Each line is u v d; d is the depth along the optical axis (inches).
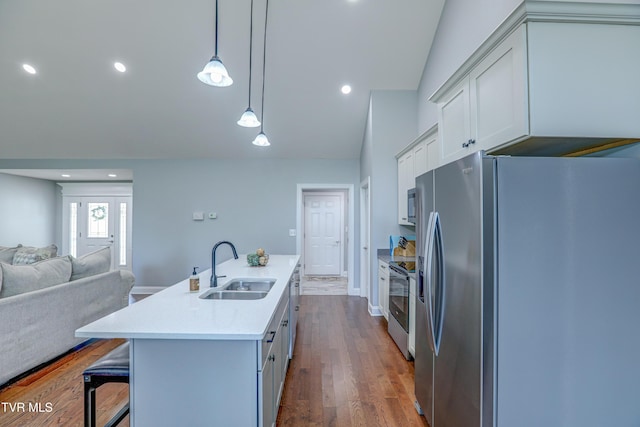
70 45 140.4
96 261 135.6
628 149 61.0
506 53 60.9
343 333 142.9
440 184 67.2
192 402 57.1
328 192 282.7
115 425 70.5
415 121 167.2
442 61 133.5
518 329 51.9
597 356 52.6
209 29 135.0
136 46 141.0
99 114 177.9
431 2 129.8
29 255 155.1
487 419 52.2
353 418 82.4
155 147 206.2
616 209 52.8
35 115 177.5
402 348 120.2
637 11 55.4
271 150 210.7
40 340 106.6
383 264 152.9
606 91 56.2
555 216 52.2
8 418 81.7
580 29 56.1
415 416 83.4
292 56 146.8
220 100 169.0
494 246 51.7
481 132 70.2
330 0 125.3
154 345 57.1
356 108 177.6
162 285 217.3
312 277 279.1
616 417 52.5
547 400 52.2
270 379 67.6
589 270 52.5
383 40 141.9
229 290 97.0
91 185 266.2
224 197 219.1
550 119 55.4
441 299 66.1
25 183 246.5
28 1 123.3
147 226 218.1
